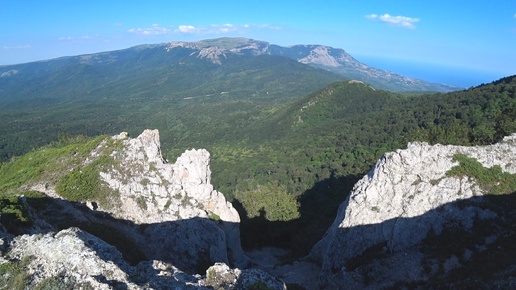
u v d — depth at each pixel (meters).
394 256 36.47
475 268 31.16
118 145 42.12
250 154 140.00
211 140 183.38
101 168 40.00
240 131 185.75
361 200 41.12
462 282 29.69
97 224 34.09
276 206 61.91
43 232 26.77
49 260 19.66
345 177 86.12
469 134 64.69
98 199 38.09
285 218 59.91
